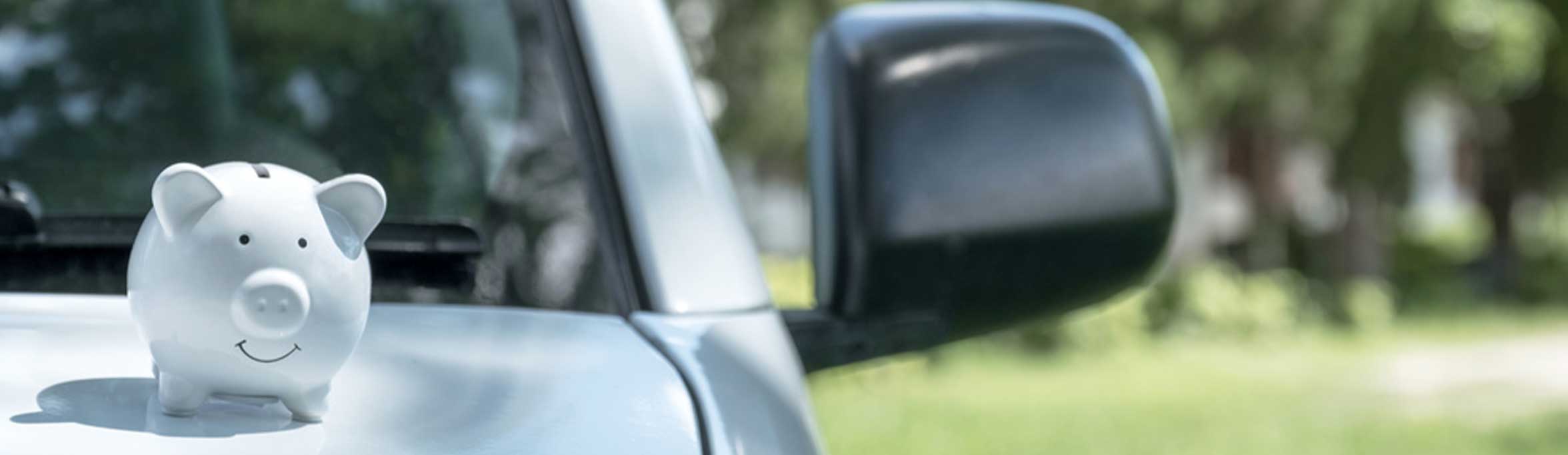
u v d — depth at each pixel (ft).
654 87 5.32
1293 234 75.56
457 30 5.65
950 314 5.76
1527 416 42.98
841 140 5.45
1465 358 55.42
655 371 4.05
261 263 3.13
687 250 4.87
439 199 5.37
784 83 47.29
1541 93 77.92
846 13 5.84
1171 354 55.67
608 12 5.52
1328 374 51.26
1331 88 54.44
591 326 4.43
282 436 3.23
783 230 58.70
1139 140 5.89
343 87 5.65
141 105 5.60
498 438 3.47
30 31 5.64
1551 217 88.33
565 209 5.04
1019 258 5.69
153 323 3.17
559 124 5.29
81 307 4.06
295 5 5.66
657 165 5.09
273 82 5.66
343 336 3.24
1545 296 80.79
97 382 3.44
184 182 3.13
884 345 5.69
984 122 5.62
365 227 3.30
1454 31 56.65
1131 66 5.97
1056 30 5.91
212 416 3.29
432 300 4.76
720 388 4.09
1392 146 60.08
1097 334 55.06
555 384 3.81
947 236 5.53
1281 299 61.77
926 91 5.56
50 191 5.46
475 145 5.39
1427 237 99.14
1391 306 71.15
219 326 3.13
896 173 5.46
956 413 42.86
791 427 4.28
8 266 4.51
